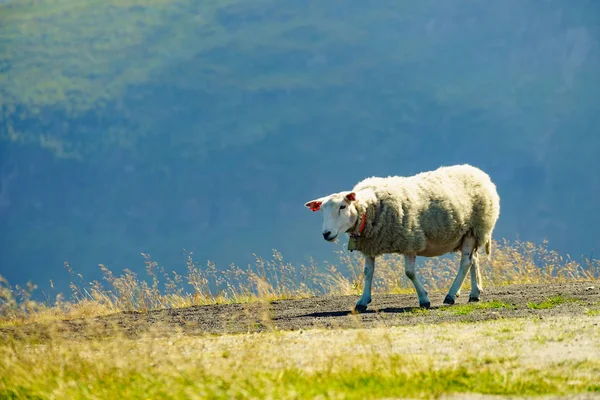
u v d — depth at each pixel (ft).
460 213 57.31
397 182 56.54
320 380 31.65
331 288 70.74
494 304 53.01
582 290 60.90
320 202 55.98
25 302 46.88
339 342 40.04
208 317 56.95
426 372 32.35
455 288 58.29
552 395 29.73
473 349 36.91
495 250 75.56
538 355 35.37
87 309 65.41
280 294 69.62
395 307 56.03
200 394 30.09
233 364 34.78
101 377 34.42
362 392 29.76
